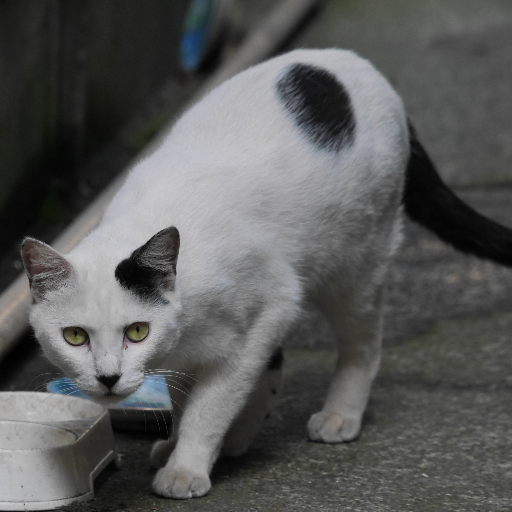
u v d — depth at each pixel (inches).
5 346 207.5
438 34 530.6
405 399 201.6
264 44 438.6
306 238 167.5
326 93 174.6
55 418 171.3
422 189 200.4
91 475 153.8
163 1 430.0
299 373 217.6
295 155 167.0
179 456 156.5
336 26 534.0
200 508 149.3
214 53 458.6
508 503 151.5
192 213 152.0
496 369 216.7
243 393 158.1
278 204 163.0
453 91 440.1
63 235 251.0
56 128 319.9
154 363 142.9
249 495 154.9
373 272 185.5
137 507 149.6
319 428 180.1
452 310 255.1
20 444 162.4
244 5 540.4
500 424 186.1
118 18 366.9
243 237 154.3
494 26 545.6
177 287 141.4
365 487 158.4
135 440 183.9
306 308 184.5
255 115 170.7
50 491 146.0
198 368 158.2
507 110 417.7
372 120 179.9
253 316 157.8
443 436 181.0
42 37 295.6
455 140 385.1
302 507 150.2
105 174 343.9
